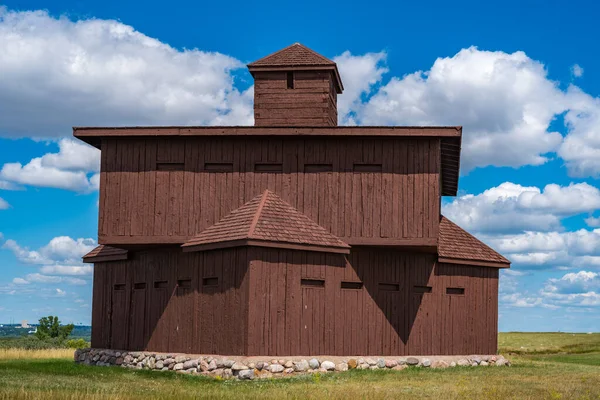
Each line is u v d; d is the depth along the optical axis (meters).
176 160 29.64
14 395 18.20
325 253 27.92
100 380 24.34
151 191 29.59
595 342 54.84
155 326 30.27
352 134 28.78
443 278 31.69
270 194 28.75
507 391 21.06
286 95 31.81
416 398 19.33
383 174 29.00
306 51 32.50
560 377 26.06
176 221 29.31
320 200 29.05
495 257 33.47
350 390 20.92
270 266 26.38
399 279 30.11
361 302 28.77
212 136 29.39
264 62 32.00
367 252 29.30
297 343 26.75
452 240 32.81
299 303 27.00
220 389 21.72
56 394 18.50
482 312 32.88
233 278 26.48
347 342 28.14
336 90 34.59
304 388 21.72
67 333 71.00
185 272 28.95
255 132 29.02
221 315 26.83
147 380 24.69
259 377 24.95
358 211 28.89
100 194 29.81
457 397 19.66
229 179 29.39
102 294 34.44
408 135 28.62
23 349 46.00
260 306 25.94
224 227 27.70
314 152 29.33
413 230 28.58
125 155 29.95
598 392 21.48
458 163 33.12
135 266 32.28
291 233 26.97
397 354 29.56
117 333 32.88
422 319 30.64
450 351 31.41
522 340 58.94
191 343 28.02
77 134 29.69
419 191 28.73
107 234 29.55
